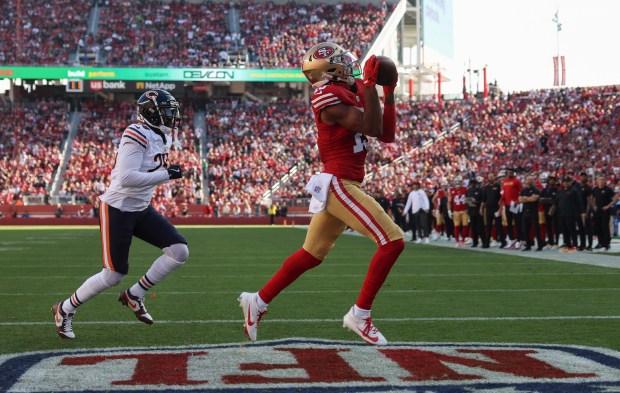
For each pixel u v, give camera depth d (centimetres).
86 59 4606
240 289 863
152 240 550
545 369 415
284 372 410
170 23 4922
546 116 4206
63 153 4288
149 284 552
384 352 468
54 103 4662
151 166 537
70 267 1185
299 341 511
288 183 4188
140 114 542
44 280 977
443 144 4278
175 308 697
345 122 471
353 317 489
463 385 378
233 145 4412
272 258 1384
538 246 1581
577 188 1550
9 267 1184
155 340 521
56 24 4816
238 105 4741
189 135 4472
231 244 1895
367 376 399
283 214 3925
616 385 377
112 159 4253
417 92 5741
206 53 4750
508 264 1216
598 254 1462
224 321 613
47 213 3894
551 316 634
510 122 4291
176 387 375
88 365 430
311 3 5156
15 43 4647
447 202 1941
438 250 1631
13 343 509
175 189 4069
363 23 5047
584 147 3672
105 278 525
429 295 792
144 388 373
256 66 4666
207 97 4838
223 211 4006
